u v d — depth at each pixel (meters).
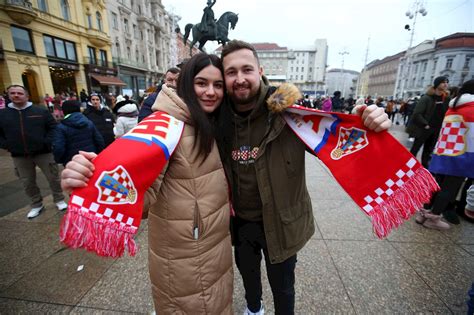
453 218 2.85
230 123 1.21
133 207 0.83
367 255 2.28
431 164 2.72
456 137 2.47
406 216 1.09
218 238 1.15
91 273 2.12
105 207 0.78
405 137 8.41
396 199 1.10
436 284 1.93
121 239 0.81
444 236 2.57
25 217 3.13
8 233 2.76
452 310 1.70
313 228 1.41
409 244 2.44
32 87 18.12
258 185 1.23
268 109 1.20
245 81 1.08
